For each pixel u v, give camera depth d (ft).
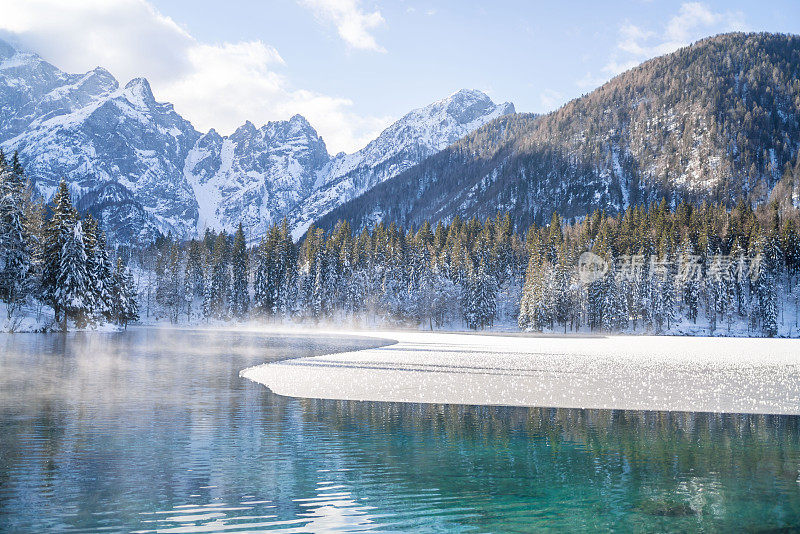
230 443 52.47
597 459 48.62
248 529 32.45
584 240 492.95
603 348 217.77
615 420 65.62
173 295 495.82
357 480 42.06
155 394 79.97
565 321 421.18
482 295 457.27
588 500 38.22
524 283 470.80
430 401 77.61
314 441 53.83
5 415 63.10
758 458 49.14
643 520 34.60
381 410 70.33
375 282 504.02
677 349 214.48
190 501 36.96
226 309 486.38
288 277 485.97
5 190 223.10
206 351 171.32
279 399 77.36
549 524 33.83
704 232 447.83
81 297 244.83
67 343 185.06
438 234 584.81
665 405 76.28
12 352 143.74
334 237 565.12
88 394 79.05
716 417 67.87
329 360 140.05
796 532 32.68
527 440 55.21
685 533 32.45
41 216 266.77
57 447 49.49
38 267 233.55
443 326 482.69
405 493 39.32
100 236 299.99
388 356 156.25
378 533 32.17
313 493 39.11
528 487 40.88
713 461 48.08
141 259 623.36
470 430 59.57
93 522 32.94
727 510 36.42
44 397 75.92
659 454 50.21
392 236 563.89
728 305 407.44
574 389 90.84
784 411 72.18
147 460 46.16
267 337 290.97
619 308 408.67
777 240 433.89
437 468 45.44
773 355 180.14
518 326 436.35
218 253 499.51
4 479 40.52
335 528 32.89
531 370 120.98
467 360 145.69
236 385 90.68
